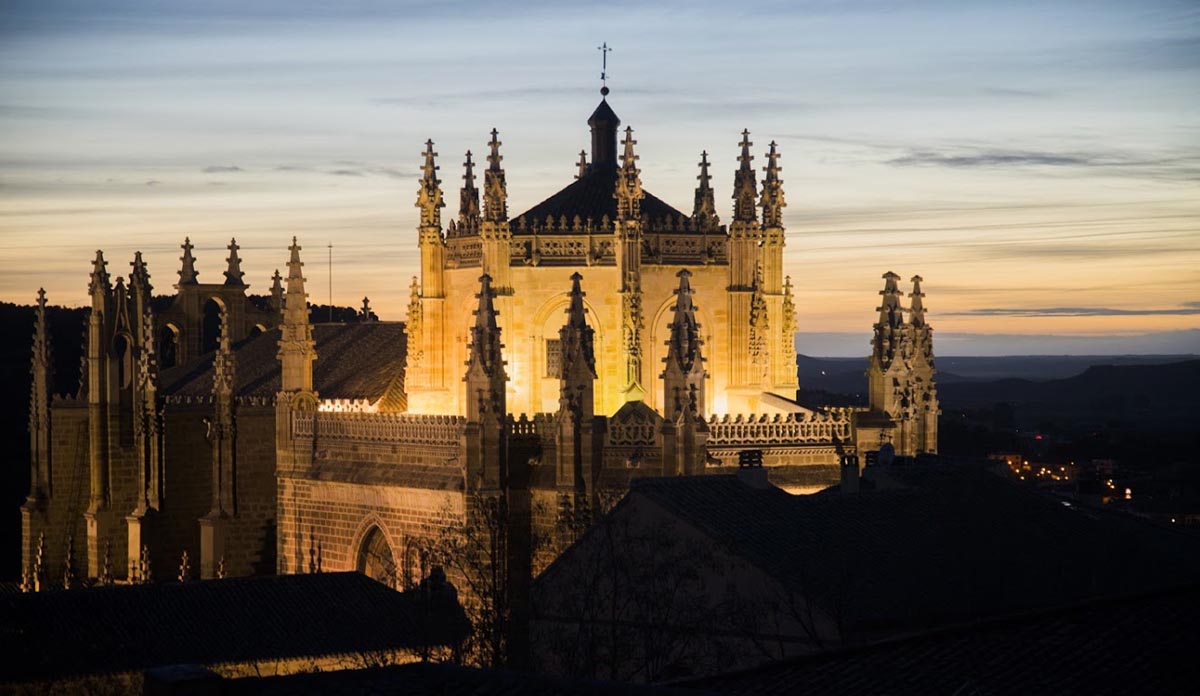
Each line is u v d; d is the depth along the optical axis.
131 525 135.88
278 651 96.12
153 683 52.34
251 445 135.62
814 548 82.38
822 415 112.12
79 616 96.44
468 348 111.88
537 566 108.25
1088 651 58.78
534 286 119.44
